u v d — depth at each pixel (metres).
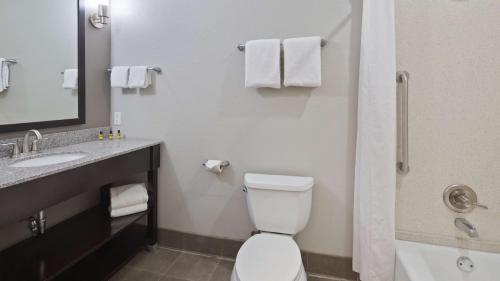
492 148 1.46
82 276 1.56
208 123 1.92
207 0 1.85
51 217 1.68
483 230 1.50
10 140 1.46
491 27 1.41
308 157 1.74
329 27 1.65
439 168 1.54
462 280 1.46
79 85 1.84
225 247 1.96
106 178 1.54
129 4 2.02
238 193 1.90
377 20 1.45
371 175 1.50
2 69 1.42
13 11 1.46
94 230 1.64
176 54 1.94
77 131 1.85
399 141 1.57
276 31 1.73
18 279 1.20
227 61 1.84
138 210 1.87
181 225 2.04
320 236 1.77
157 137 2.04
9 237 1.45
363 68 1.52
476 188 1.50
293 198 1.55
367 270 1.53
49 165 1.29
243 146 1.86
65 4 1.73
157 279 1.72
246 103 1.83
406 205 1.60
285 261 1.24
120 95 2.09
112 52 2.08
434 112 1.52
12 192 1.08
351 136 1.66
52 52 1.66
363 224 1.54
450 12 1.46
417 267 1.34
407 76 1.52
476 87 1.45
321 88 1.69
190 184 1.99
